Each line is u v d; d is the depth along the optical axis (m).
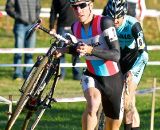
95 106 11.37
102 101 12.01
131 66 12.95
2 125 15.91
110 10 12.60
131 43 12.89
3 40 33.16
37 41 32.53
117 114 12.02
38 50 20.81
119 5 12.55
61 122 16.88
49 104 11.61
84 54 11.26
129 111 12.89
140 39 12.76
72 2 11.44
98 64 11.82
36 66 11.48
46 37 34.06
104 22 11.51
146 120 17.64
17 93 19.66
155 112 18.69
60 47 11.50
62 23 21.70
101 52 11.34
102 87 11.83
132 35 12.80
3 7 35.06
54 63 11.54
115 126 12.16
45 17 31.62
